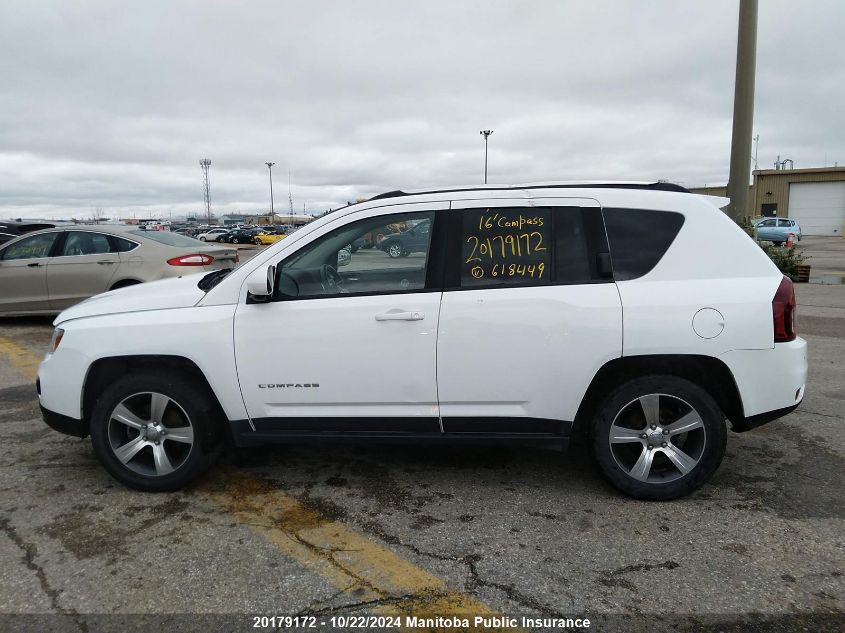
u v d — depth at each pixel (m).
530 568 2.95
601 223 3.48
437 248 3.54
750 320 3.31
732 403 3.50
